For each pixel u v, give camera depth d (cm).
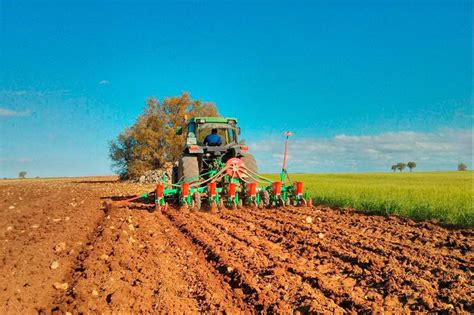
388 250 690
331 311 451
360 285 538
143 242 780
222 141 1386
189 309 484
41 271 588
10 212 1201
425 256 661
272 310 466
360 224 952
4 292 501
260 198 1216
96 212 1191
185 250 730
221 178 1244
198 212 1131
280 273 577
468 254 670
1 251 695
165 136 3509
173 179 1463
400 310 456
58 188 2530
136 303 488
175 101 3553
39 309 468
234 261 638
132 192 2053
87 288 520
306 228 891
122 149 3694
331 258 651
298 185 1241
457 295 482
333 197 1330
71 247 729
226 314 464
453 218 970
